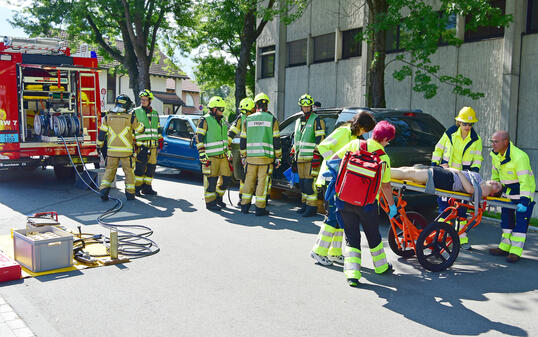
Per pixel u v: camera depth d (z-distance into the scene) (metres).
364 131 5.50
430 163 7.82
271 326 4.05
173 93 47.19
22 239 5.41
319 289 4.96
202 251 6.20
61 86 11.24
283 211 8.96
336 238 5.88
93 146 11.34
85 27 25.53
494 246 6.85
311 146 8.30
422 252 5.62
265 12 13.56
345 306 4.52
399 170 6.02
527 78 13.10
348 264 5.14
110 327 3.97
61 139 10.80
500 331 4.07
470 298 4.82
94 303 4.46
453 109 14.59
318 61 19.33
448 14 10.52
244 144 8.55
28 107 11.45
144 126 9.85
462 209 6.59
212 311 4.33
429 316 4.35
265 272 5.43
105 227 7.32
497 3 13.44
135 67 26.12
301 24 19.80
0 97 10.30
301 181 8.50
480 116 13.91
